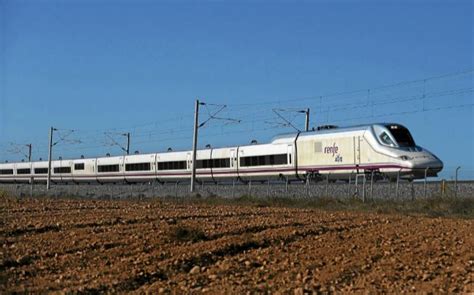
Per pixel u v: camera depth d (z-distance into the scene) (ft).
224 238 54.85
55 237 56.54
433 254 46.57
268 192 129.39
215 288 36.04
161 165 188.96
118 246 51.72
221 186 142.51
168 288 36.45
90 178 220.84
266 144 154.10
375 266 41.83
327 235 58.54
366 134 127.75
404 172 119.96
